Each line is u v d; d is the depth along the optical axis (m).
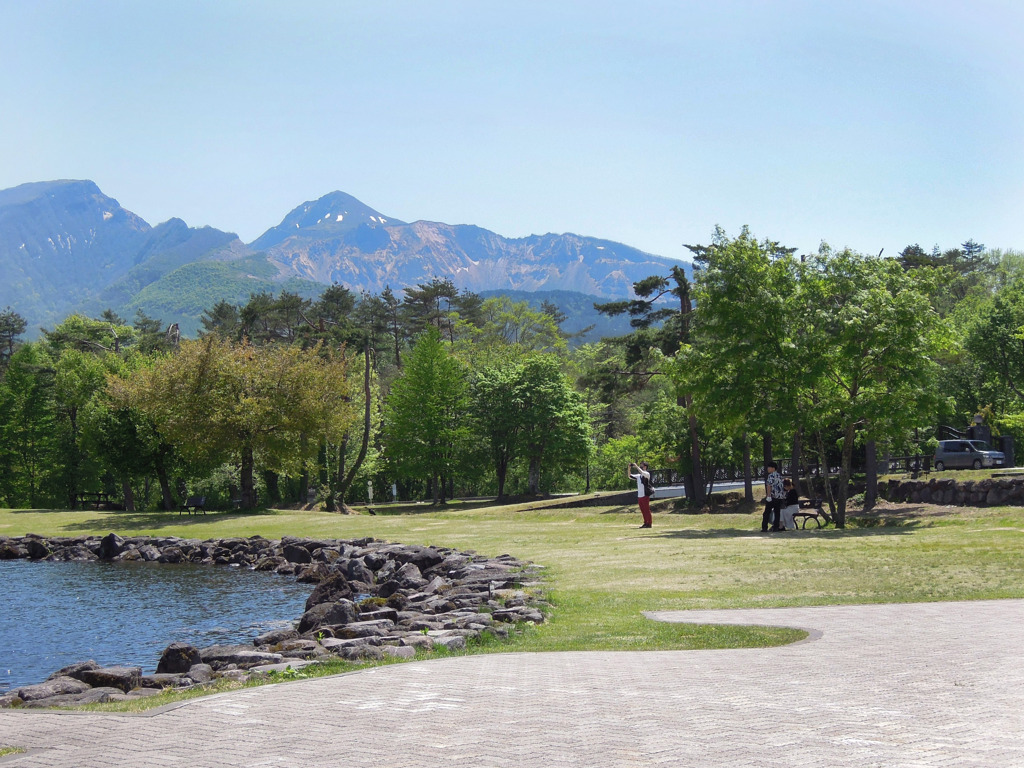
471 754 5.82
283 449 52.53
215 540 39.69
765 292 31.55
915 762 5.18
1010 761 5.14
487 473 81.81
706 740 5.96
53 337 83.88
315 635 14.53
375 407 76.56
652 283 49.25
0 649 18.69
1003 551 19.70
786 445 46.09
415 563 28.23
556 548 26.86
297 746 6.29
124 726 7.37
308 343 75.75
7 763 6.20
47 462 78.94
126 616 22.97
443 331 106.94
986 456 44.91
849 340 31.47
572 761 5.53
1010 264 81.62
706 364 33.75
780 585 16.73
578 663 9.98
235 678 10.75
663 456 47.50
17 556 39.94
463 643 12.32
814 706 6.99
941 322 31.91
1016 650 9.41
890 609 13.38
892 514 33.44
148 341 88.88
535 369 71.81
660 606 14.99
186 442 51.59
